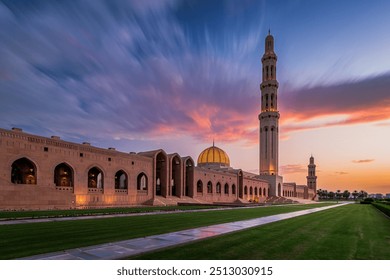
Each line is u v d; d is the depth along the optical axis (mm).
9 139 35281
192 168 71625
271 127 111188
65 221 21406
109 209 37031
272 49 117188
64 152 41812
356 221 23969
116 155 50594
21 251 10789
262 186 107125
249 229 17281
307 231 16672
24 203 34156
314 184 175875
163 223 20562
